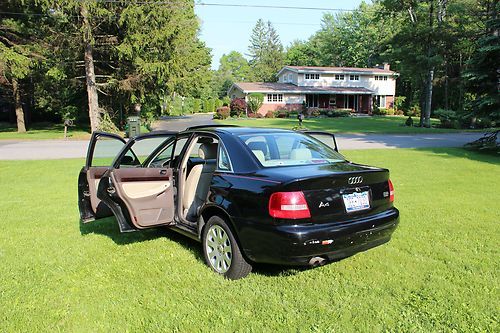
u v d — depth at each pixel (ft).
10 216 21.89
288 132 16.33
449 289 12.30
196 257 15.35
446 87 146.72
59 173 37.14
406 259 14.83
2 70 75.82
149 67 78.95
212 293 12.25
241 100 150.00
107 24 81.66
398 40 110.52
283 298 11.86
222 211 13.34
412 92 183.32
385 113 166.30
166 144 18.01
